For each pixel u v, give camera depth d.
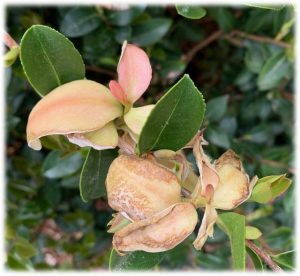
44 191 0.38
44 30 0.20
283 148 0.38
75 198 0.39
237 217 0.20
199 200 0.19
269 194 0.22
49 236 0.40
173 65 0.37
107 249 0.40
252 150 0.38
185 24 0.39
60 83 0.21
